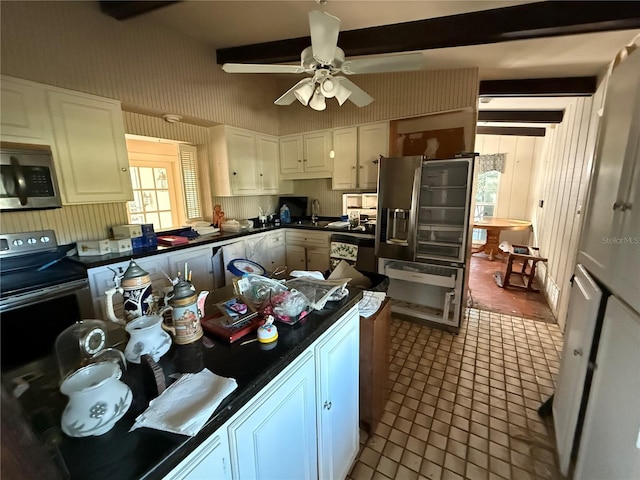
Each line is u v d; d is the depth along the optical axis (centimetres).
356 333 139
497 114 418
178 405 66
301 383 97
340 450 130
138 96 247
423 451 156
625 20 155
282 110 403
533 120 412
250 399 75
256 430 77
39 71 193
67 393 59
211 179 354
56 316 184
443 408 185
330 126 367
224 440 68
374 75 324
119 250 237
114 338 100
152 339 84
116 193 238
